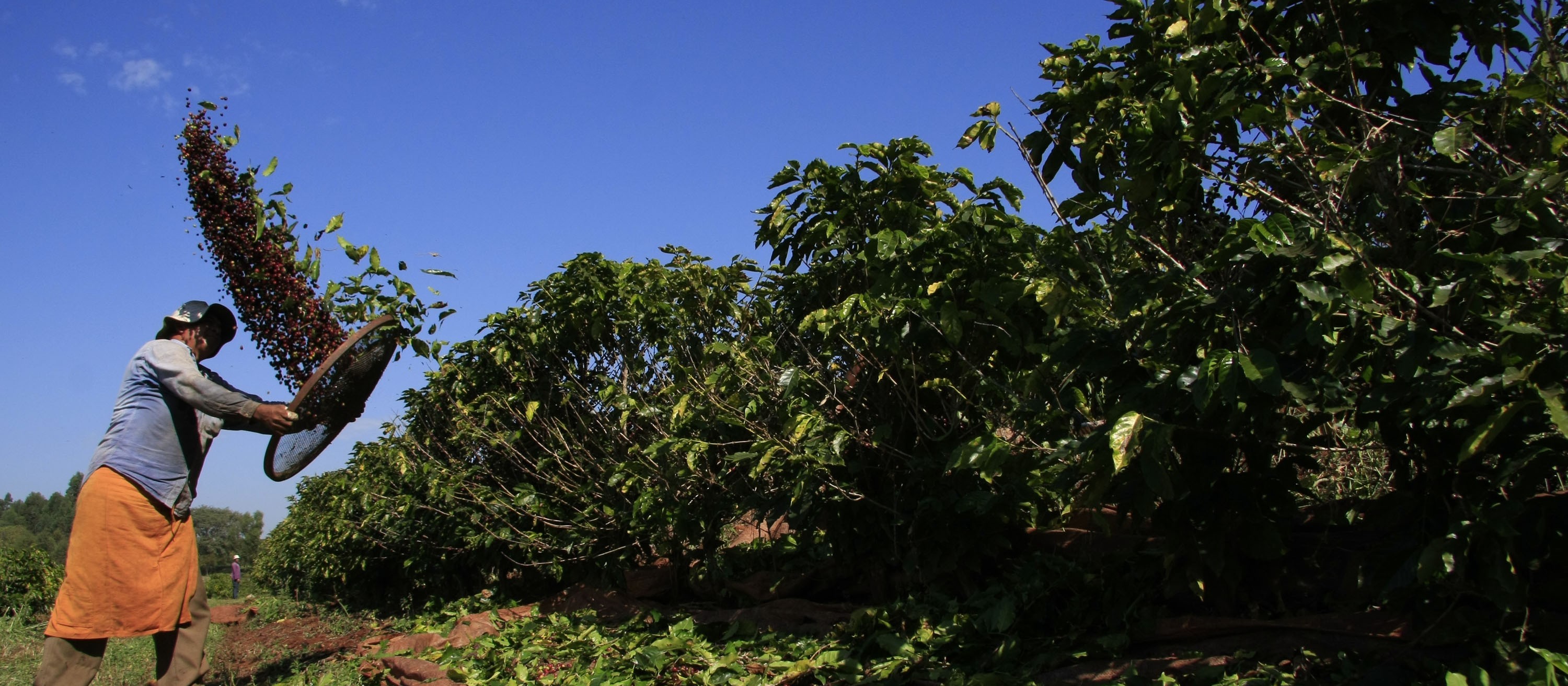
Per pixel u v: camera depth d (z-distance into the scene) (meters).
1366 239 3.32
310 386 4.49
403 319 5.46
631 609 6.16
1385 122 3.40
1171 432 2.84
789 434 4.57
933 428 4.61
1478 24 3.47
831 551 5.54
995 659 3.71
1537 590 2.91
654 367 6.37
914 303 4.11
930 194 4.66
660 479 5.73
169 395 4.36
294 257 5.32
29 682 6.78
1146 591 3.71
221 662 7.67
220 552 116.06
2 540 19.17
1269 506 3.30
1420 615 3.00
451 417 7.94
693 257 5.90
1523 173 2.79
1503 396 2.56
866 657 4.21
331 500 12.13
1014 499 4.54
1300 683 2.96
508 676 4.98
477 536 7.55
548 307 6.82
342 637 8.77
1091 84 3.75
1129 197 3.45
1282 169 3.61
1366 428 3.38
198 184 5.14
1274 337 3.13
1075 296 3.62
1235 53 3.53
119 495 4.21
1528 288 2.70
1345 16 3.54
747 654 4.50
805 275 5.18
